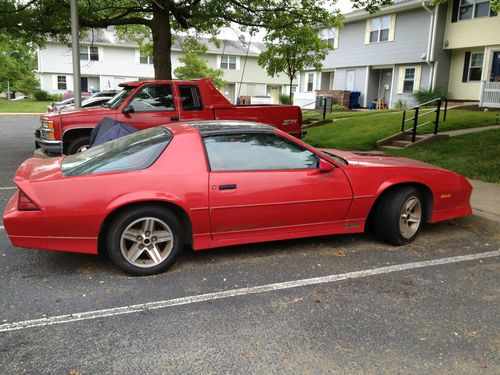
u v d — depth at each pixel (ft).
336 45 92.02
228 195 14.35
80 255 15.62
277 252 16.15
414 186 16.90
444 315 11.75
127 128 20.83
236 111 30.32
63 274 14.07
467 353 10.07
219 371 9.37
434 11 70.74
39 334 10.68
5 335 10.61
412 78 77.56
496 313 11.87
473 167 28.50
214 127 15.24
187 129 15.07
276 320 11.44
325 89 99.19
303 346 10.30
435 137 36.45
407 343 10.44
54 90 131.64
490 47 66.13
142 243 13.92
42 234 13.19
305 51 63.87
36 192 13.06
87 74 126.82
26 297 12.51
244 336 10.69
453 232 18.61
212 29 53.47
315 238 17.66
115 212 13.61
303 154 15.71
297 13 46.50
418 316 11.69
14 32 43.09
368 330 10.99
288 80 147.13
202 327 11.07
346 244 17.06
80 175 13.56
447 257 15.84
